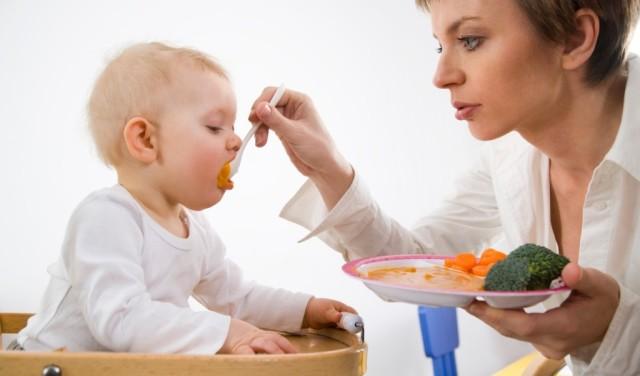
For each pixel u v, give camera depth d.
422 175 2.04
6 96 1.35
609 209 0.87
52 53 1.40
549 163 0.98
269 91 1.00
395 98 1.97
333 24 1.83
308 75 1.77
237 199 1.66
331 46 1.83
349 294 1.87
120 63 0.88
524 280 0.68
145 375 0.62
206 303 0.98
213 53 1.59
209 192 0.88
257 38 1.68
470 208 1.20
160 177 0.87
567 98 0.84
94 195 0.83
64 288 0.83
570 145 0.89
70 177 1.44
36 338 0.82
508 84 0.78
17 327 0.99
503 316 0.69
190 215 0.94
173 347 0.73
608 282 0.72
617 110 0.88
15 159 1.37
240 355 0.64
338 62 1.84
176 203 0.92
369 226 1.06
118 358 0.62
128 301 0.75
